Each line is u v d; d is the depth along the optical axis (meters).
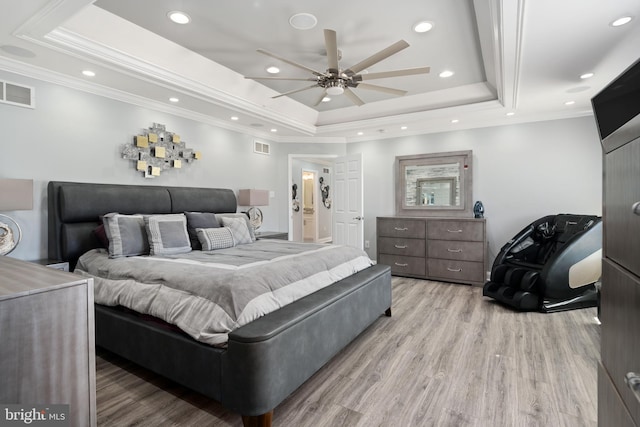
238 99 4.12
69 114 3.24
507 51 2.61
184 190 4.19
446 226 4.72
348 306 2.46
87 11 2.50
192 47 3.16
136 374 2.23
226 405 1.67
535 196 4.57
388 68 3.55
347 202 5.71
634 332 0.76
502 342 2.71
